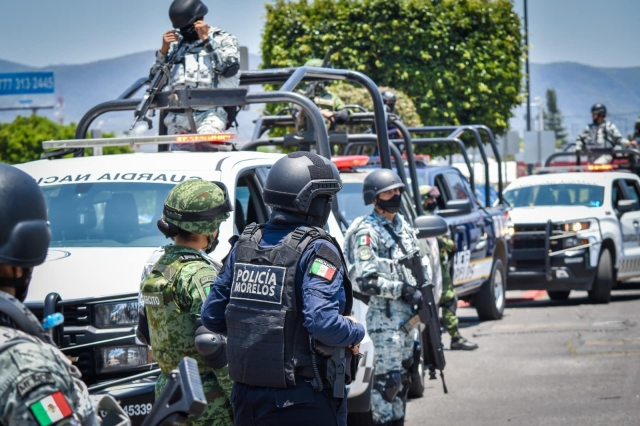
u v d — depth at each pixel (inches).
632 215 1106.1
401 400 448.1
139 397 314.0
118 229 396.2
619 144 1300.4
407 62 1567.4
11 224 160.9
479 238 856.9
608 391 575.2
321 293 258.7
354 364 274.5
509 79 1663.4
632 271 1098.1
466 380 631.2
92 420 161.9
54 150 480.4
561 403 546.9
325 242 265.7
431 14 1551.4
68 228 398.9
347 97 1301.7
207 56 506.0
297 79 504.7
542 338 795.4
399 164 609.6
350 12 1547.7
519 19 1674.5
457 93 1610.5
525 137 2011.6
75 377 161.5
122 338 315.3
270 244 270.8
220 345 274.7
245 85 578.6
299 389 261.3
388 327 436.1
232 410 285.4
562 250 1021.8
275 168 276.7
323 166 276.7
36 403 148.0
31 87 2210.9
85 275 350.9
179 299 279.0
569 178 1112.2
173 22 508.4
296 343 261.6
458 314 1023.0
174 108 490.6
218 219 286.2
